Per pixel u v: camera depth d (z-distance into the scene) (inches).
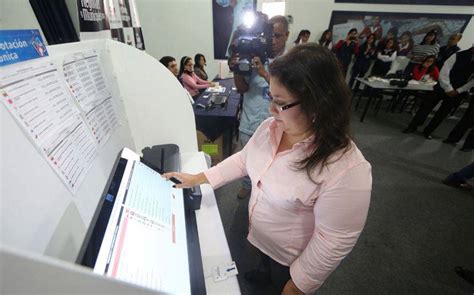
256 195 28.1
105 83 33.5
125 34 77.0
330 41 181.2
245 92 65.6
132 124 42.4
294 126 21.1
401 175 92.0
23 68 17.2
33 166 16.5
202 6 151.9
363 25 177.8
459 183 84.0
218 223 29.9
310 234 26.8
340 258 22.2
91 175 25.8
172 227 22.1
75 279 8.9
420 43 180.2
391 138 125.1
